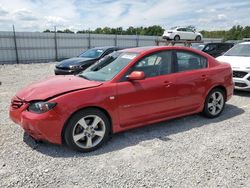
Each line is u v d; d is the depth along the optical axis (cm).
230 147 386
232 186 288
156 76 434
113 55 482
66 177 306
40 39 2475
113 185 290
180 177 306
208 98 507
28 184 290
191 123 495
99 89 375
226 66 538
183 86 459
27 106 361
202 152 370
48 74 1387
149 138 422
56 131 350
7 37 2275
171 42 2230
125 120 404
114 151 376
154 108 430
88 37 2800
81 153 369
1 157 353
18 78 1213
